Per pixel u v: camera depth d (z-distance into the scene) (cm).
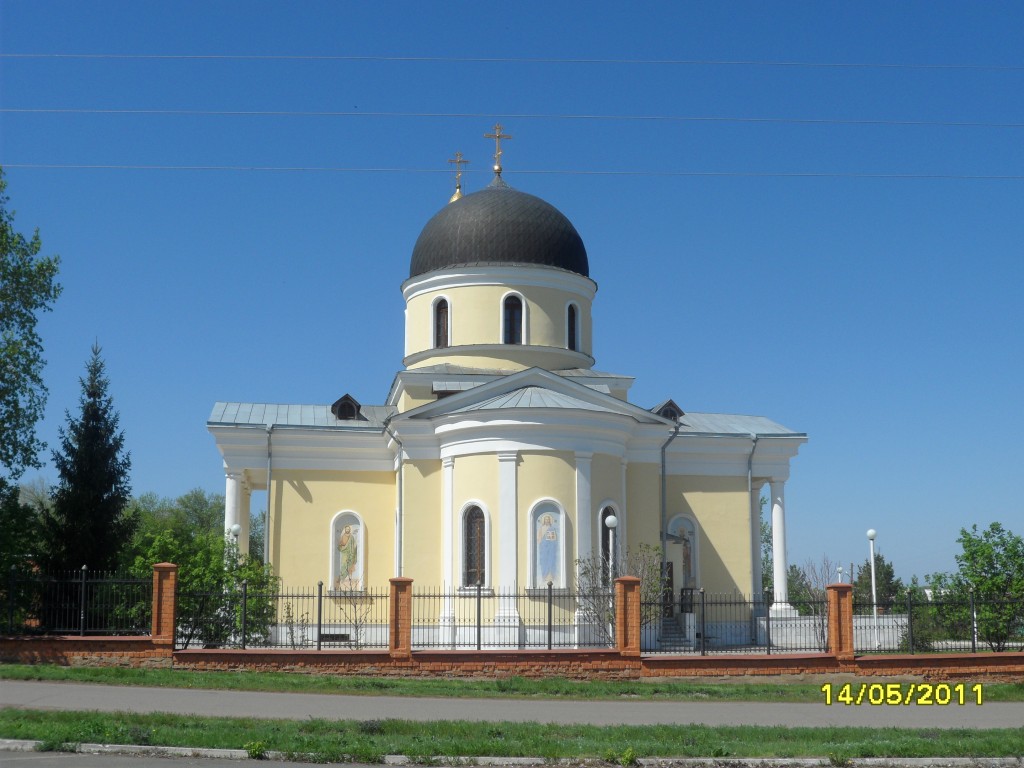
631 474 4069
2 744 1722
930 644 3484
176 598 2891
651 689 2686
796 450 4481
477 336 4300
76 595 3388
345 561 4203
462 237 4378
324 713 2164
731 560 4372
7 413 3775
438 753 1717
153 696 2338
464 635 3634
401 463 3944
